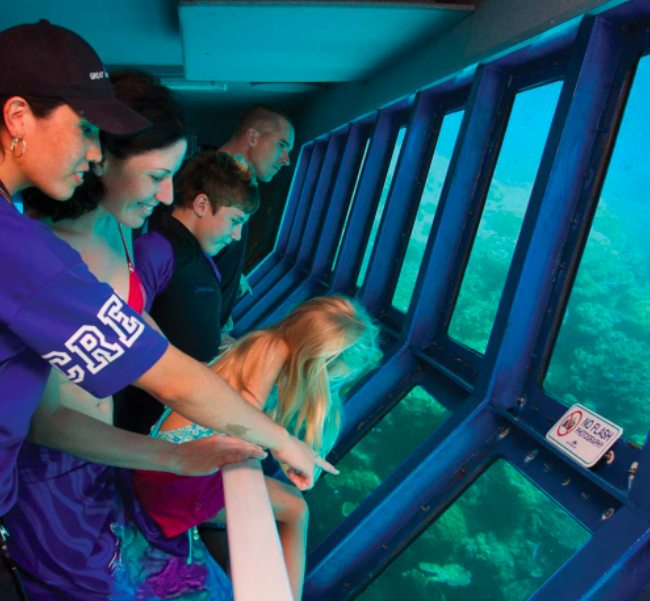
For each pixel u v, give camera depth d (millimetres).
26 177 839
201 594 1312
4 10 4848
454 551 2828
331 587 3020
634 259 2555
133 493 1308
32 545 1078
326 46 4910
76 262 844
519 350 2938
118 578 1184
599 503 2260
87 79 811
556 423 2580
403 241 4977
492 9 3520
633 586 1911
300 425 1644
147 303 1895
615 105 2730
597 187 2771
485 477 2922
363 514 3078
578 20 2770
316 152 9094
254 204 2184
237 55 5504
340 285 6281
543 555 2477
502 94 3717
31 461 1078
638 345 2457
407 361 4023
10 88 779
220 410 987
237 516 957
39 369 883
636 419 2342
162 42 6152
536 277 2885
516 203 3523
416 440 3646
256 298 8938
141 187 1195
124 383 888
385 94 5523
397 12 3846
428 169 4777
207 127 13305
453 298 3924
